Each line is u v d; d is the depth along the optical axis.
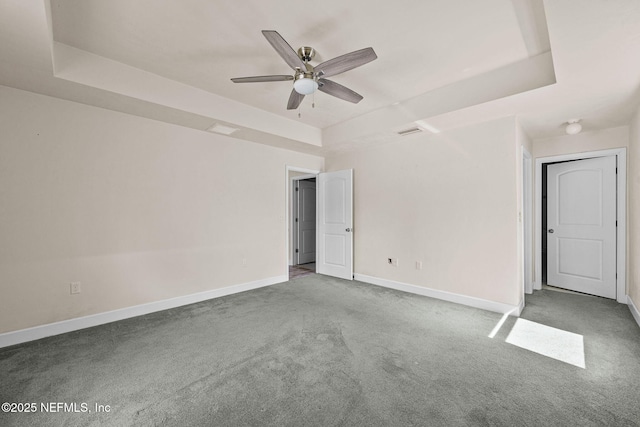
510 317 3.03
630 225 3.33
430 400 1.70
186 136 3.54
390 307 3.36
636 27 1.61
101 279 2.90
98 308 2.88
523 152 3.51
